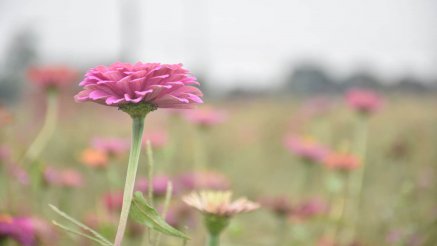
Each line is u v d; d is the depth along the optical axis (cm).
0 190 125
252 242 144
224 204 91
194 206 91
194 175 140
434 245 130
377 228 148
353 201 160
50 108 131
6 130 138
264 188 192
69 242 121
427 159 207
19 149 142
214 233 91
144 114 70
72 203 141
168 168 165
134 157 70
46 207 126
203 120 152
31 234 103
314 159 151
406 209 146
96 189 145
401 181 179
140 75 67
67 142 202
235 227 126
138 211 69
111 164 136
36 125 185
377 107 162
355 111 163
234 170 212
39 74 129
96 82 69
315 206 139
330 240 142
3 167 126
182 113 171
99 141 134
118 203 120
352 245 138
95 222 123
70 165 187
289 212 133
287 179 204
